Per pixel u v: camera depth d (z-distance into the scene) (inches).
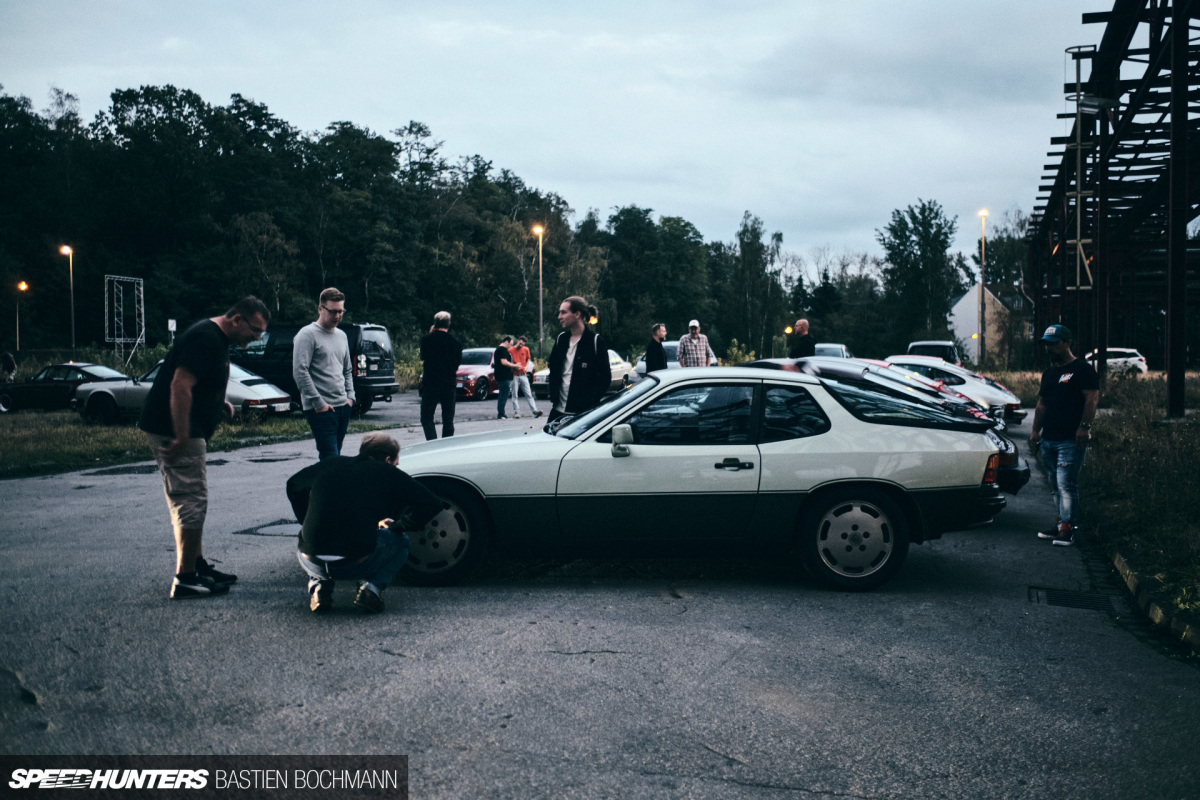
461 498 219.5
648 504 217.9
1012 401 601.6
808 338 550.9
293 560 246.4
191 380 196.9
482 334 2861.7
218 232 2659.9
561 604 206.2
